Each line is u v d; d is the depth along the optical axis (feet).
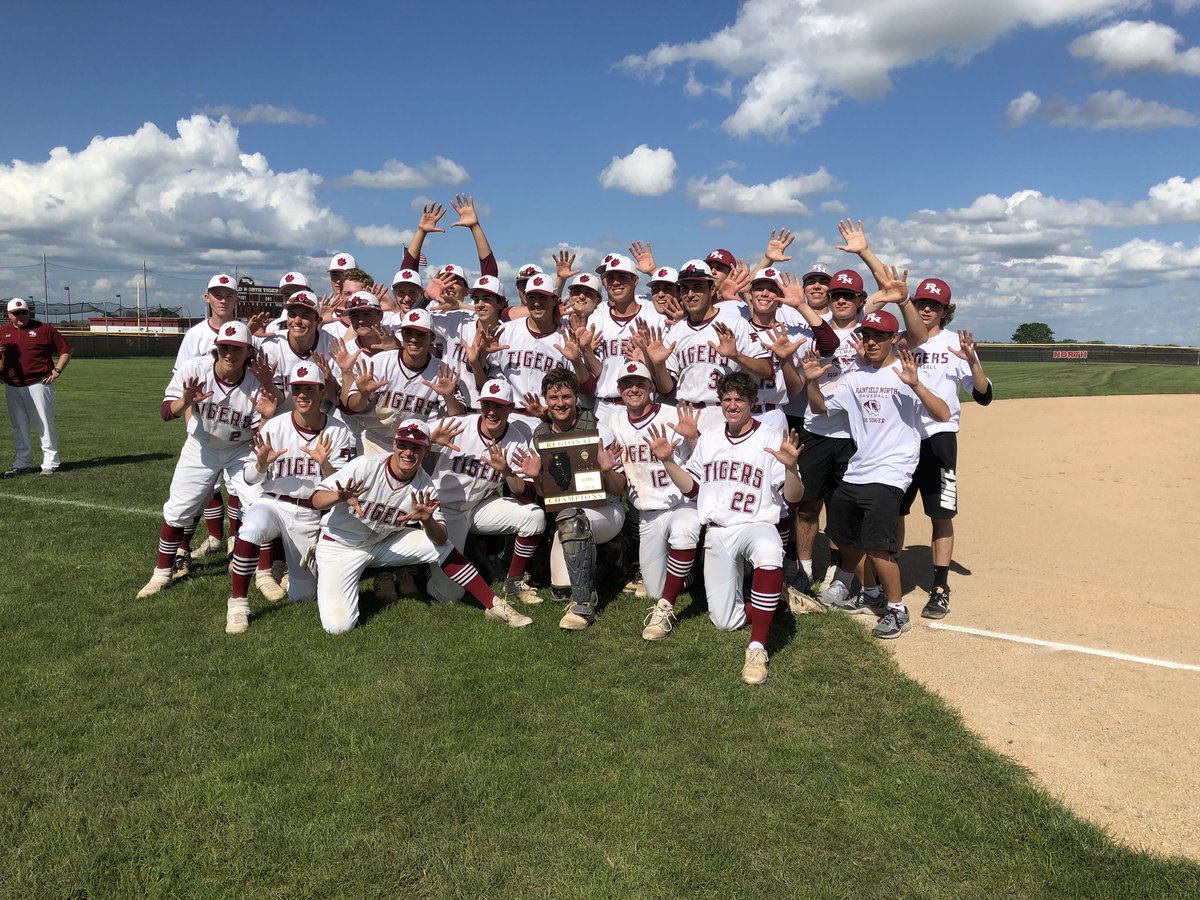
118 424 48.80
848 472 17.15
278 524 17.60
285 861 9.44
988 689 13.92
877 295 17.95
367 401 19.31
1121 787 11.00
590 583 17.08
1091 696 13.60
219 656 14.99
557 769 11.32
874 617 17.61
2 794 10.64
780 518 16.61
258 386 18.92
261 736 12.11
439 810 10.36
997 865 9.46
